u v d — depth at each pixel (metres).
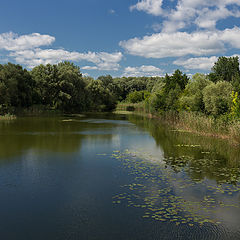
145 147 17.80
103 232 6.43
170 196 8.62
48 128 29.41
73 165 12.83
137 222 6.87
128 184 9.90
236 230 6.43
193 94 30.88
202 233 6.30
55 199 8.50
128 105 96.50
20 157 14.59
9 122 36.22
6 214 7.45
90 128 30.05
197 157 14.59
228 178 10.59
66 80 66.69
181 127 29.56
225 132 21.36
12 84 48.75
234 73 39.88
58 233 6.42
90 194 8.89
